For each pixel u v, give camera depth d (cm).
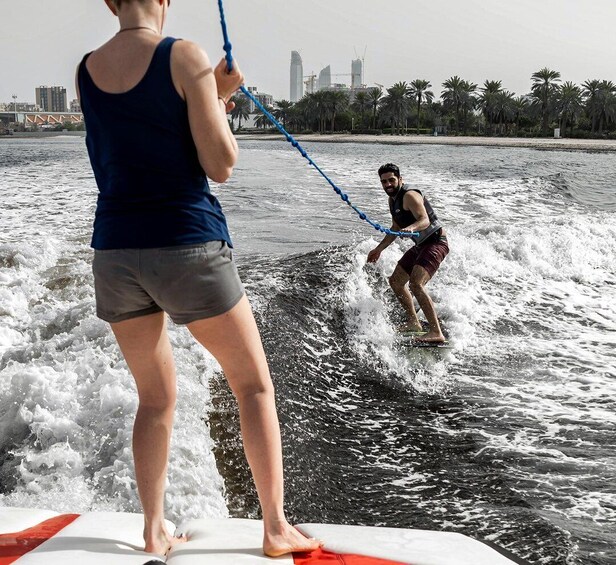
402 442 465
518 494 397
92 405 429
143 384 214
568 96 12131
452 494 400
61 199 1472
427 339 662
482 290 807
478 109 14462
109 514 222
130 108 182
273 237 1055
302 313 657
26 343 555
